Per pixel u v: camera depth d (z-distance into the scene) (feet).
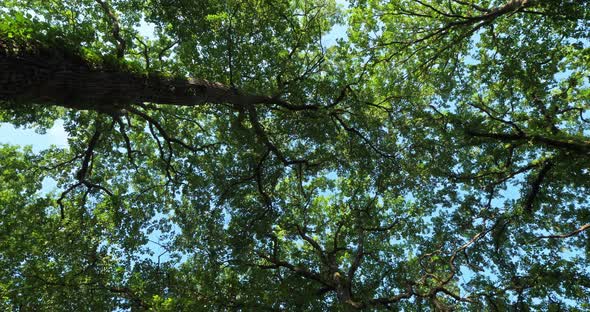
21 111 18.44
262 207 42.16
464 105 43.21
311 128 38.70
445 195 44.09
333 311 39.68
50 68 15.35
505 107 42.70
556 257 39.29
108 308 35.88
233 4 33.68
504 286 40.37
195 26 36.91
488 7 45.27
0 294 32.22
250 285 40.04
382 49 48.37
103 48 35.86
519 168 41.45
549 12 33.09
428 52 50.70
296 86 36.81
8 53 13.85
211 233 41.22
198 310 31.68
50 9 36.04
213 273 39.96
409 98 42.09
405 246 47.98
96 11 37.24
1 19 15.30
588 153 31.09
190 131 46.09
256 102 32.91
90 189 38.24
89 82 17.22
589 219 38.34
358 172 43.01
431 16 44.57
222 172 41.75
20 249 36.70
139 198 43.37
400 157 41.32
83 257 38.75
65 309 35.40
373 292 42.83
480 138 37.91
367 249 47.62
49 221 39.24
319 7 39.70
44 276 34.86
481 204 43.21
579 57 39.19
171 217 44.57
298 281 41.55
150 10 39.01
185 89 24.08
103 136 38.86
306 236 44.88
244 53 34.45
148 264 38.68
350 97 39.04
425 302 41.81
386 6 44.98
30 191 42.57
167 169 38.22
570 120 44.09
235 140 40.42
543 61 38.55
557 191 41.86
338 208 49.16
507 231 43.01
